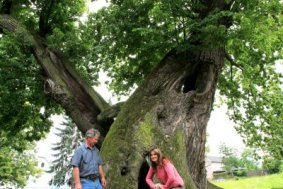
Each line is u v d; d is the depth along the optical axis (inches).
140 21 444.8
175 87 431.2
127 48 499.2
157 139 374.0
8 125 647.1
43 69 490.3
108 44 471.2
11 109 613.3
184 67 448.1
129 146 368.8
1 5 558.3
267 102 627.8
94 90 485.1
